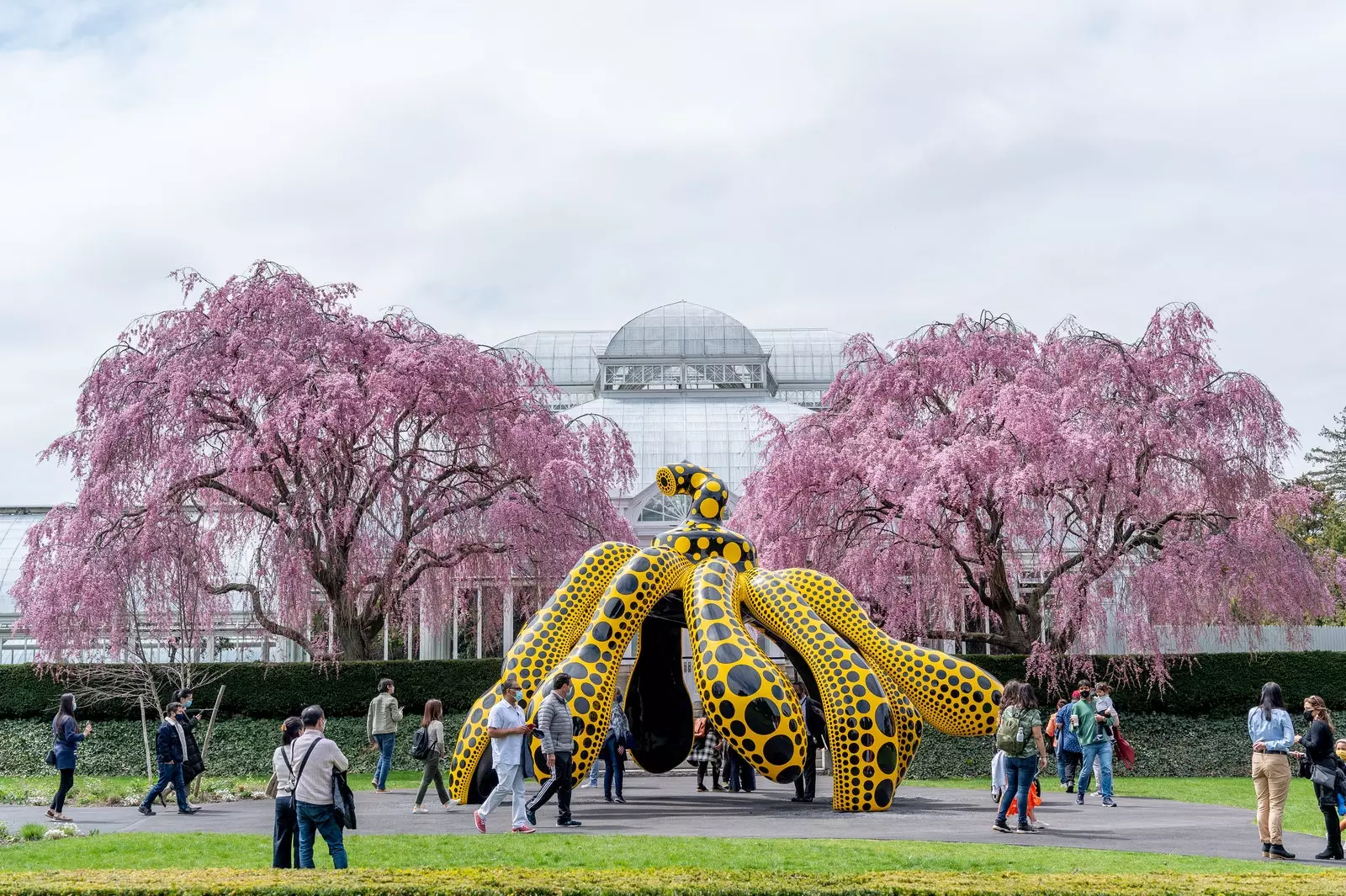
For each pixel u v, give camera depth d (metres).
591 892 9.36
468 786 17.92
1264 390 25.91
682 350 47.84
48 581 24.89
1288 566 25.12
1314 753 13.35
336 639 28.11
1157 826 15.95
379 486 26.48
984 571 27.23
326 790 11.01
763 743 16.83
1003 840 14.03
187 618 25.56
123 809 18.44
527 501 27.34
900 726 18.17
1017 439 24.61
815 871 11.34
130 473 25.53
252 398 25.95
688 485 20.42
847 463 26.47
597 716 17.14
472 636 41.31
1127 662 26.08
